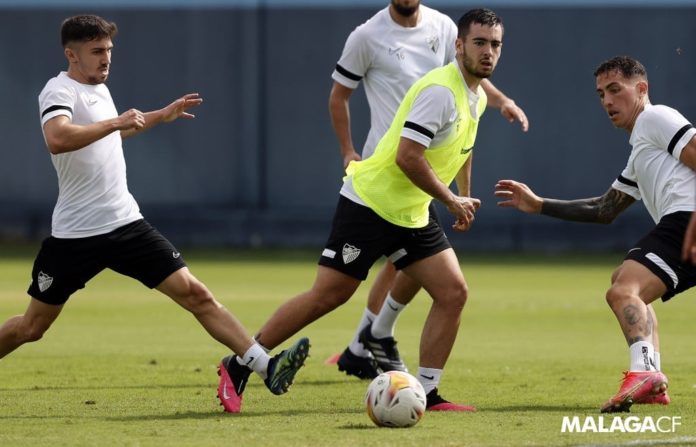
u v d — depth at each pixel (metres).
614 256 89.81
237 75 95.75
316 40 95.00
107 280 71.38
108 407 27.38
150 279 26.69
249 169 96.06
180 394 29.73
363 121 93.44
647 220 92.81
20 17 96.19
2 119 96.81
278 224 96.06
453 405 27.02
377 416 24.08
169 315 52.34
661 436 23.03
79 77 26.44
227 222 96.38
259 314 51.41
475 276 72.94
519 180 92.81
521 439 22.59
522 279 70.81
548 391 30.42
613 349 40.81
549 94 92.25
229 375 26.80
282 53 95.25
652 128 26.27
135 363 36.50
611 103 27.14
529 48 92.19
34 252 90.06
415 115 26.47
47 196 97.44
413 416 24.05
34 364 36.19
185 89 95.69
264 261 83.44
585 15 91.62
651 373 25.41
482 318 51.25
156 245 26.64
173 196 96.56
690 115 90.94
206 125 96.19
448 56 34.69
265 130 95.81
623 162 92.06
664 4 90.94
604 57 91.69
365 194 27.66
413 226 27.72
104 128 25.11
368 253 27.77
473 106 27.44
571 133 92.25
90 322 49.44
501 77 92.44
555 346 41.72
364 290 66.25
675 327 48.09
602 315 52.47
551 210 28.86
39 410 26.81
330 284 27.84
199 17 95.44
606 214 28.86
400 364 33.97
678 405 27.36
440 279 27.64
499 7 92.25
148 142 96.38
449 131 27.05
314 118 95.38
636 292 25.86
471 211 27.02
